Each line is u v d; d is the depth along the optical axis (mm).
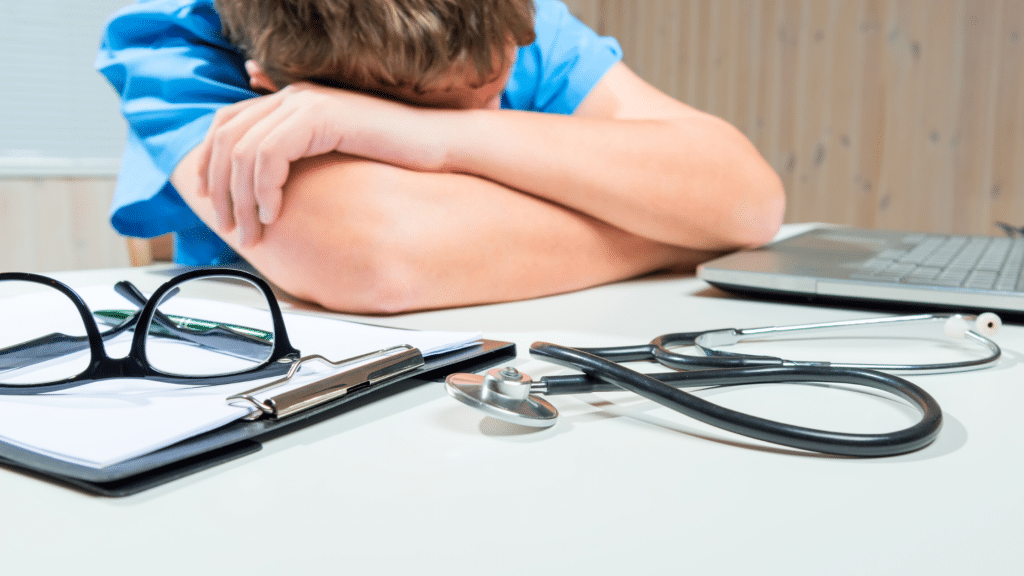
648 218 683
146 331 332
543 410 309
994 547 206
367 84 600
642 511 229
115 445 249
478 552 203
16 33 2863
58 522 220
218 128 586
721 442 293
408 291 556
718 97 3160
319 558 200
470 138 616
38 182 2801
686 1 3203
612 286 707
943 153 2637
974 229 2607
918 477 256
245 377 337
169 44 716
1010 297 515
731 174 735
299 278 572
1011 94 2488
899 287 550
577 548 205
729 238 747
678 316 558
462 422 316
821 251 746
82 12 2963
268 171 540
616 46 981
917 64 2650
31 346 372
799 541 209
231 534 213
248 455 276
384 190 565
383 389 365
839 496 241
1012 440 293
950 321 457
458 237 579
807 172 2949
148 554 201
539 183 638
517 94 930
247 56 668
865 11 2736
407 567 195
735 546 206
